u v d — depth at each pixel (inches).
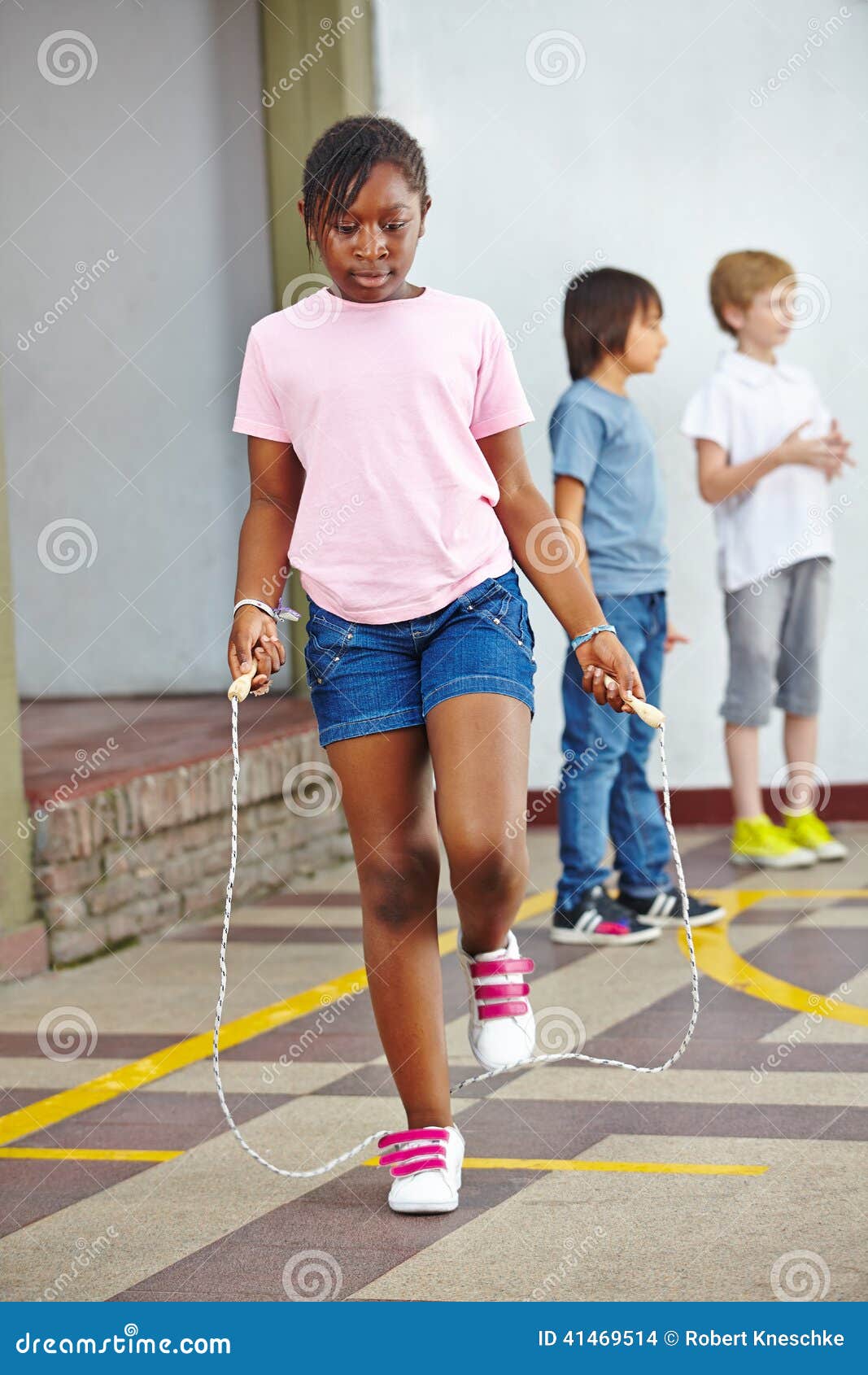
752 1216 128.5
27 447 421.1
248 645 130.9
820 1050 179.8
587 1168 142.5
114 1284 120.5
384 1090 172.4
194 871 279.3
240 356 406.9
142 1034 202.8
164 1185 143.8
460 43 355.3
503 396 134.8
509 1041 135.1
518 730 129.8
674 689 363.3
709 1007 201.8
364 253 126.6
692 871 304.8
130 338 413.4
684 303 353.4
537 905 282.7
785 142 346.9
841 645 356.8
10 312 419.5
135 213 408.2
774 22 344.8
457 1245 124.8
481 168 355.6
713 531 358.3
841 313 348.5
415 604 131.2
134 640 418.9
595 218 353.7
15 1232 133.0
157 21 400.2
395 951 133.5
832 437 300.8
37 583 422.9
